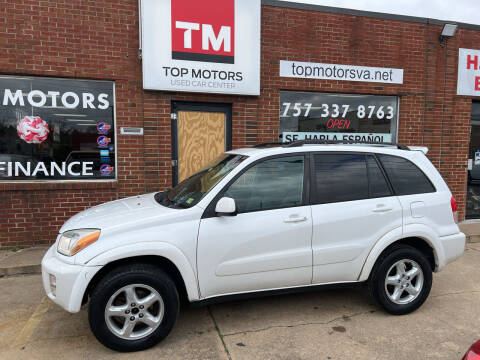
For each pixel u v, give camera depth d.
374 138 7.30
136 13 5.88
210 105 6.42
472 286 4.55
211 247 3.11
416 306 3.71
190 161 6.42
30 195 5.68
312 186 3.47
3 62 5.46
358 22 6.88
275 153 3.45
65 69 5.69
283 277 3.33
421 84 7.32
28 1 5.46
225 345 3.13
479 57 7.55
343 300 4.07
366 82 7.03
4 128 5.68
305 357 2.96
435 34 7.28
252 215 3.24
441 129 7.50
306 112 6.93
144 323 3.15
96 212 3.50
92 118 5.97
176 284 3.29
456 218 3.95
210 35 6.05
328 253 3.41
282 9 6.50
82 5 5.66
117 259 2.89
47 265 3.00
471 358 2.18
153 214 3.14
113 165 6.11
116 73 5.88
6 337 3.26
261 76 6.53
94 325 2.87
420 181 3.84
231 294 3.25
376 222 3.54
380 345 3.14
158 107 6.08
